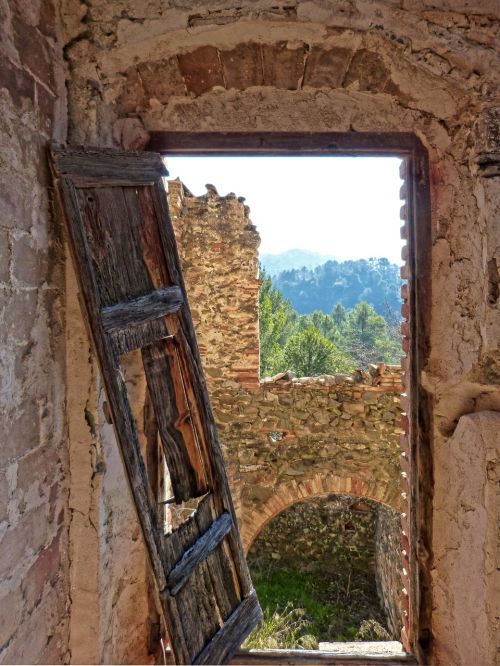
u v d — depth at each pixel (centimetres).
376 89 175
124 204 147
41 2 141
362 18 156
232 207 481
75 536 159
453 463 173
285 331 2014
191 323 161
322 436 470
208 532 151
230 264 481
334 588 599
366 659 184
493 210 154
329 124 182
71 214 130
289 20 155
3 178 121
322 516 634
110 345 131
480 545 157
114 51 158
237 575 164
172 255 157
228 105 181
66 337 155
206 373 481
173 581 132
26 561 133
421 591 183
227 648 147
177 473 150
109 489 167
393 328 2538
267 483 475
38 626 139
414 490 184
